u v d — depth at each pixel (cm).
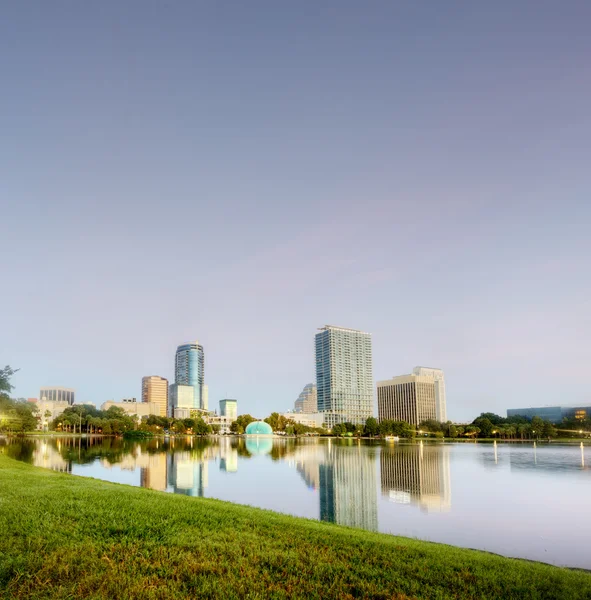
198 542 1542
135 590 1150
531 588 1334
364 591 1227
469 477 6034
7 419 16750
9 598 1095
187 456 9031
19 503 2003
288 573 1320
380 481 5506
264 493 4372
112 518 1797
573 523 3266
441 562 1519
